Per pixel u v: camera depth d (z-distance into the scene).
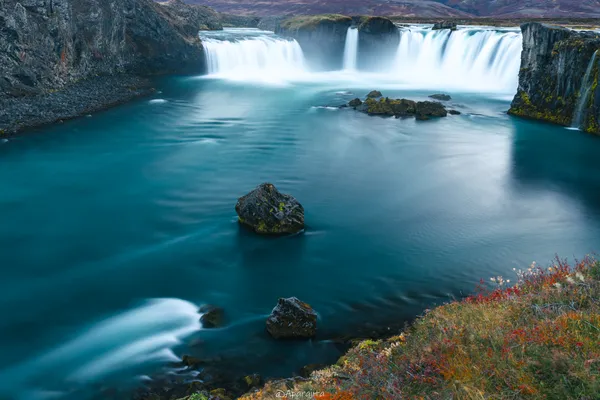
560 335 7.81
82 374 13.47
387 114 47.78
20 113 40.94
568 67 42.72
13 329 15.73
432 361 8.06
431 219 24.75
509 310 10.09
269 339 14.89
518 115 47.44
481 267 19.73
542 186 29.72
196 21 76.19
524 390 6.64
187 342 14.84
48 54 47.00
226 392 12.30
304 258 20.67
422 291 17.84
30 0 45.16
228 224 24.05
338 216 25.03
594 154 36.00
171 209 25.94
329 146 37.78
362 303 17.05
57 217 24.89
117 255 21.02
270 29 114.50
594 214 25.48
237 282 18.73
